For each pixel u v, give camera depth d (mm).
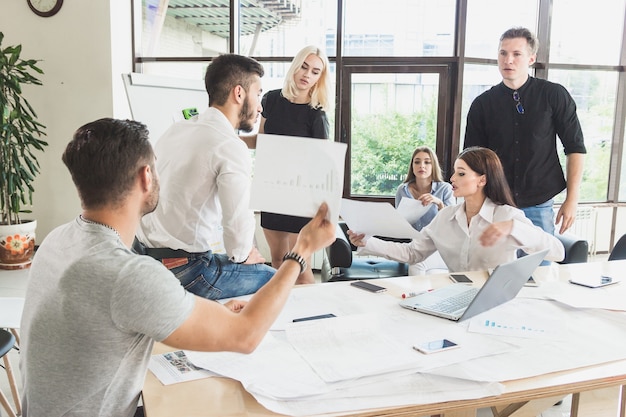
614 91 5164
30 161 4418
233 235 1761
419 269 3115
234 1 4746
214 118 1802
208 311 952
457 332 1349
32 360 924
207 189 1756
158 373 1123
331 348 1234
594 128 5199
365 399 1018
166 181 1765
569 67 5004
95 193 939
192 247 1786
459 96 4547
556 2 4875
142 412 1202
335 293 1695
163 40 4973
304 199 1139
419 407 1000
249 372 1110
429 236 2260
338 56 4637
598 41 5043
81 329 887
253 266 1919
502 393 1040
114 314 875
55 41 4664
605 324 1430
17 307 2037
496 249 2088
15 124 4617
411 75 4613
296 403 1001
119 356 914
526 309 1539
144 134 981
